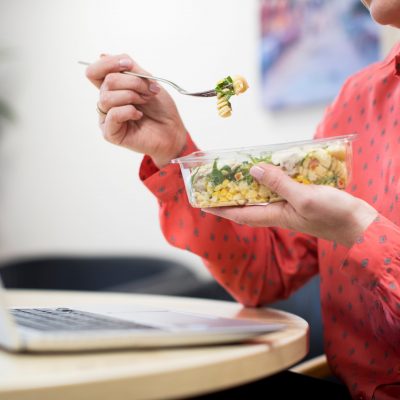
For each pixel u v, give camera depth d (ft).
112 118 3.15
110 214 9.44
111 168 9.37
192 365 1.93
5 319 2.00
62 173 10.11
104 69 3.21
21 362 1.95
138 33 8.92
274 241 3.73
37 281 8.66
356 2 6.42
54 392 1.73
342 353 3.35
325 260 3.51
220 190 2.66
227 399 2.84
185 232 3.44
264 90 7.35
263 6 7.29
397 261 2.51
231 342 2.27
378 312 3.06
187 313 2.79
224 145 7.93
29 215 10.77
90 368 1.87
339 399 3.11
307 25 6.86
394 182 3.10
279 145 2.57
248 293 3.62
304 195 2.44
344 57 6.56
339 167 2.58
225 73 7.88
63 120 10.00
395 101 3.31
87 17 9.57
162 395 1.86
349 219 2.51
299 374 3.30
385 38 6.22
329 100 6.75
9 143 10.98
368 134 3.43
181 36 8.38
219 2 7.89
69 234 10.10
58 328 2.22
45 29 10.19
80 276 8.51
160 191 3.36
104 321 2.43
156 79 3.14
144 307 3.14
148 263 8.11
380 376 3.12
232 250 3.51
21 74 10.65
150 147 3.28
